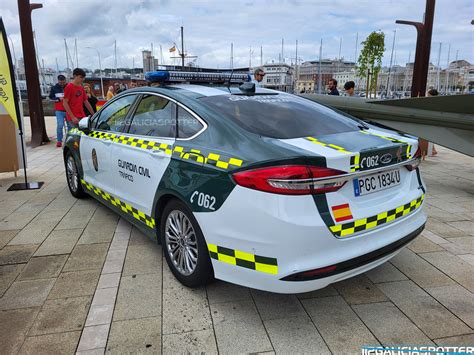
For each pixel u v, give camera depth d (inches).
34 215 182.9
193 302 111.4
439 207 196.2
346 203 94.7
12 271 129.7
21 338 96.8
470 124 217.2
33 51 391.2
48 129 546.9
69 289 118.4
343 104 283.9
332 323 102.4
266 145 96.8
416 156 116.2
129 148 141.8
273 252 90.4
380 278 124.8
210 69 180.9
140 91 150.8
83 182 191.6
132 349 93.0
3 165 245.9
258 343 95.0
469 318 104.4
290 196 88.2
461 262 135.5
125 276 126.0
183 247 117.3
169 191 116.0
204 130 112.9
